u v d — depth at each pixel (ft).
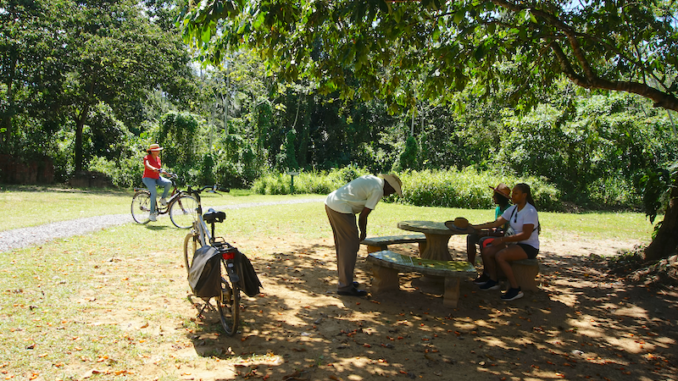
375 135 154.61
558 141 74.59
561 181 76.74
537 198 67.82
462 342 14.16
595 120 62.80
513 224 19.39
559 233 38.78
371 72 25.18
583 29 27.20
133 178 89.61
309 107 138.51
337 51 23.67
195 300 16.58
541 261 27.07
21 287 16.72
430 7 16.75
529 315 17.21
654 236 25.04
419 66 27.14
